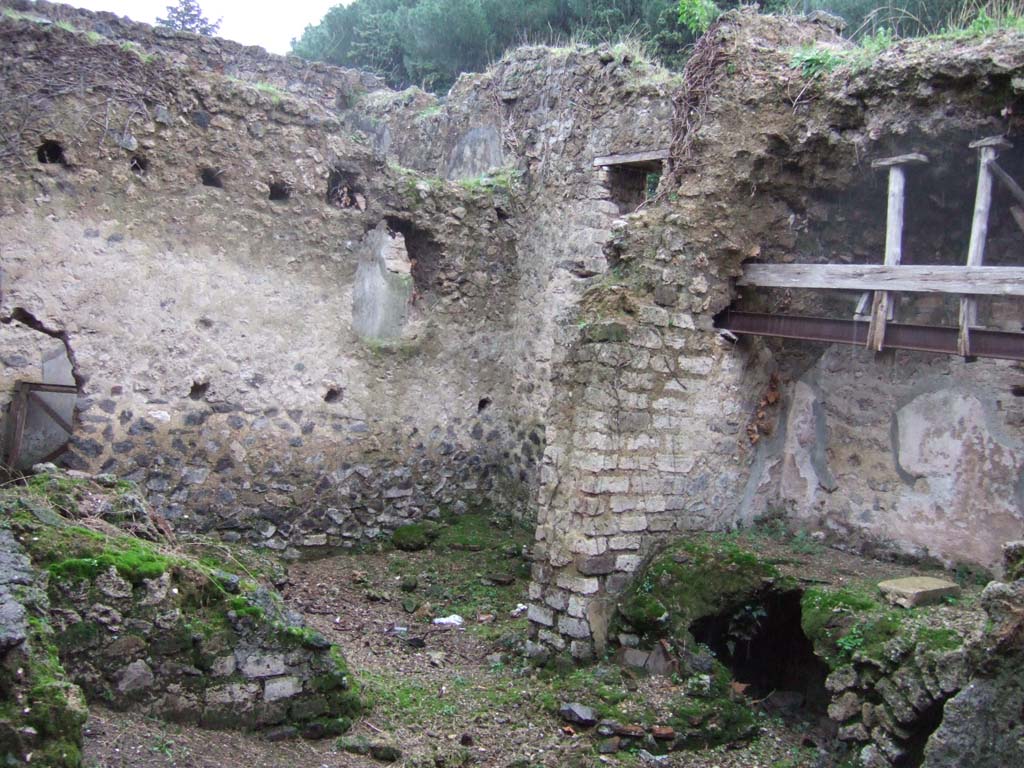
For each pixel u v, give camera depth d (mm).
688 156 6797
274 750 4461
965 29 6488
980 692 4406
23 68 7672
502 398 10359
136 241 8141
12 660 3484
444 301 9953
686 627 5828
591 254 9273
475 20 17859
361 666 6098
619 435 6266
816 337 6289
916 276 5770
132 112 8102
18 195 7633
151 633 4355
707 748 5344
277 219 8875
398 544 9391
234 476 8633
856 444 6805
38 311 7715
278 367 8883
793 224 6941
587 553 6133
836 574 5984
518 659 6500
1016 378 5969
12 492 4887
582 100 9570
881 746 4809
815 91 6469
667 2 15891
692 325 6613
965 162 6109
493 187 10180
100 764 3736
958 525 6184
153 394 8211
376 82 14305
